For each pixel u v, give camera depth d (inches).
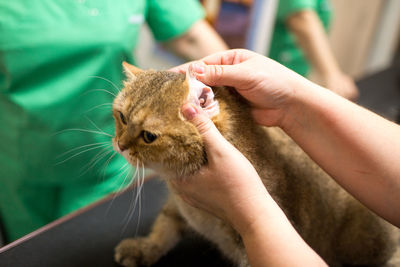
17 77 33.0
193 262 27.2
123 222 28.9
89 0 33.0
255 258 20.9
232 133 24.0
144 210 30.3
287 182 24.9
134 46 37.9
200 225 27.0
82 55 34.2
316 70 58.3
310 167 26.4
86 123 36.6
